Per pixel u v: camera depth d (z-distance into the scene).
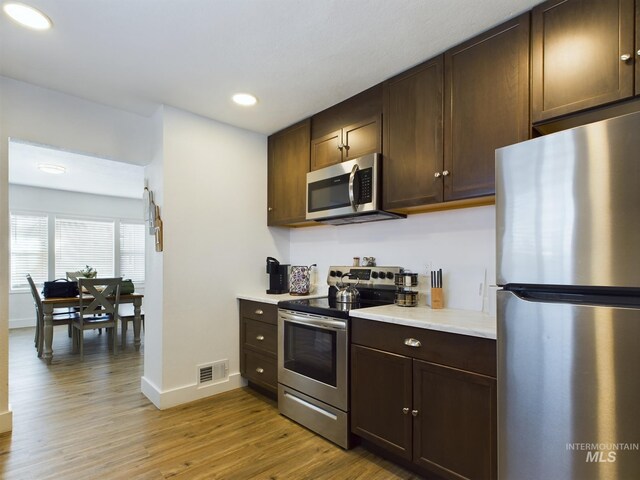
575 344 1.10
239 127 3.18
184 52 2.03
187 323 2.82
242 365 3.10
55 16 1.71
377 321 1.97
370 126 2.42
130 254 7.24
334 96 2.57
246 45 1.96
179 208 2.79
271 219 3.31
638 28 1.35
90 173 5.04
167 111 2.74
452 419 1.64
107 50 2.00
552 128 1.67
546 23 1.60
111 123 2.76
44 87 2.45
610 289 1.09
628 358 1.01
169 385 2.71
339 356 2.14
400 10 1.67
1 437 2.24
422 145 2.09
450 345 1.65
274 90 2.48
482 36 1.83
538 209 1.20
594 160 1.08
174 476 1.85
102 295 4.24
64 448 2.11
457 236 2.26
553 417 1.15
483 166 1.80
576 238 1.11
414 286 2.32
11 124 2.33
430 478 1.82
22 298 5.98
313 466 1.94
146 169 2.98
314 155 2.88
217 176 3.03
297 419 2.44
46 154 4.08
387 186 2.29
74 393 2.99
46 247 6.25
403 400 1.84
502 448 1.28
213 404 2.77
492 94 1.78
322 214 2.66
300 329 2.45
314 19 1.73
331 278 2.96
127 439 2.22
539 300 1.20
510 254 1.27
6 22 1.75
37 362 3.94
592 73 1.46
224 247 3.06
